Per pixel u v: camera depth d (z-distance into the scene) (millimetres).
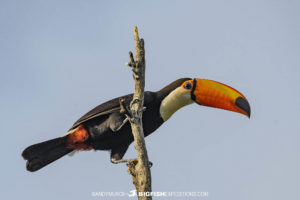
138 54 10391
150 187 10977
